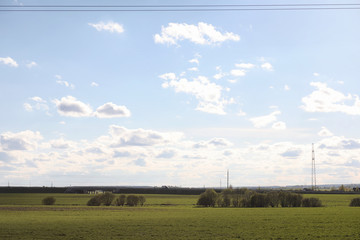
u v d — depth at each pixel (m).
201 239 43.47
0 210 91.50
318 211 88.81
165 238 44.16
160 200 165.00
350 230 51.47
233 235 46.69
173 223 59.72
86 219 66.56
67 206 112.44
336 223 60.03
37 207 105.06
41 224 57.84
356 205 117.88
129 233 48.12
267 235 46.72
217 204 122.50
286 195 119.06
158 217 71.44
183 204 132.50
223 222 61.53
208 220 65.00
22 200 161.38
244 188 126.75
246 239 43.69
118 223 59.53
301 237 45.28
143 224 58.16
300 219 66.94
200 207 113.06
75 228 52.84
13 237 44.31
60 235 46.16
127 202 123.50
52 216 73.31
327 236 46.03
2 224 57.72
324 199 160.12
